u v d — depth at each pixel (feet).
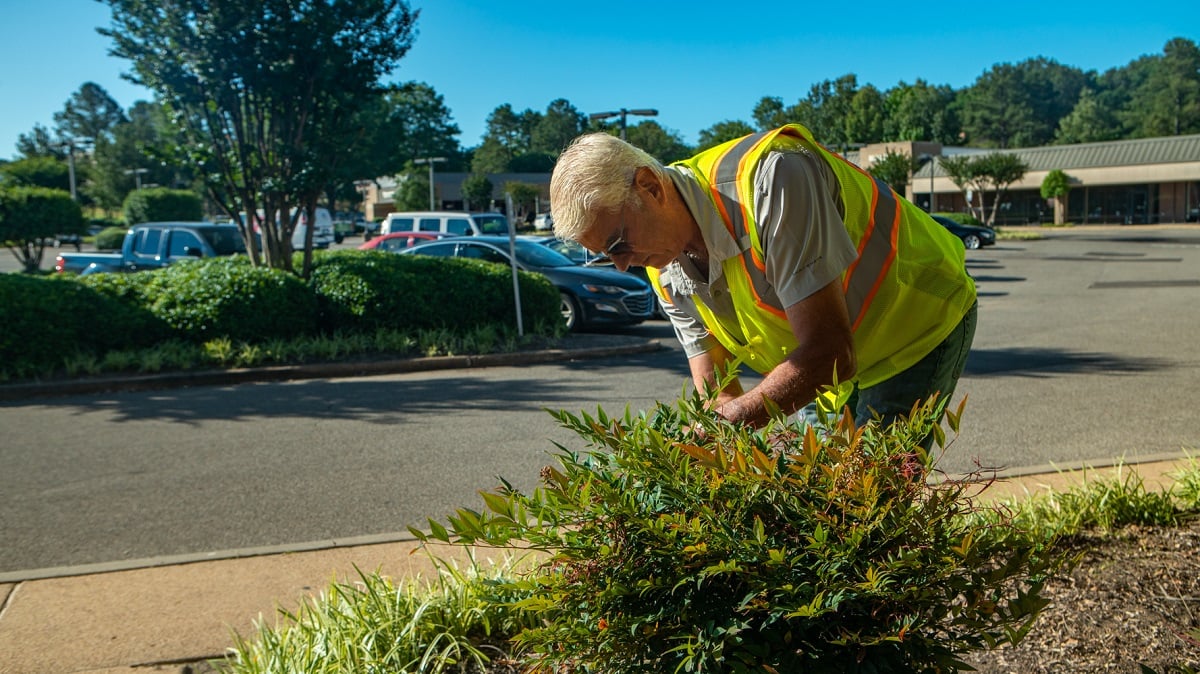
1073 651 9.24
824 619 5.54
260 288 37.40
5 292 33.42
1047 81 462.60
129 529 16.16
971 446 20.06
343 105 42.65
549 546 5.71
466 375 33.88
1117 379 28.14
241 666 9.50
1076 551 11.87
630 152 6.74
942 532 5.47
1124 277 71.46
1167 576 10.98
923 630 5.52
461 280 40.34
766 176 6.64
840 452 5.37
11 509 17.67
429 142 313.73
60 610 12.09
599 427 5.80
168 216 172.86
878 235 7.32
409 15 42.29
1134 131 397.60
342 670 9.16
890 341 7.98
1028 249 115.55
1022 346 35.91
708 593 5.58
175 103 41.98
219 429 24.88
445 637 9.96
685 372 33.01
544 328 41.52
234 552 14.17
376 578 10.94
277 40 39.65
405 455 21.11
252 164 42.19
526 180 233.76
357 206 351.46
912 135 326.65
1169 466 16.93
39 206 90.94
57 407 29.60
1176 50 382.63
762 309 7.26
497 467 19.81
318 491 18.24
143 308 36.29
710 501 5.49
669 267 7.82
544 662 6.03
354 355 37.27
